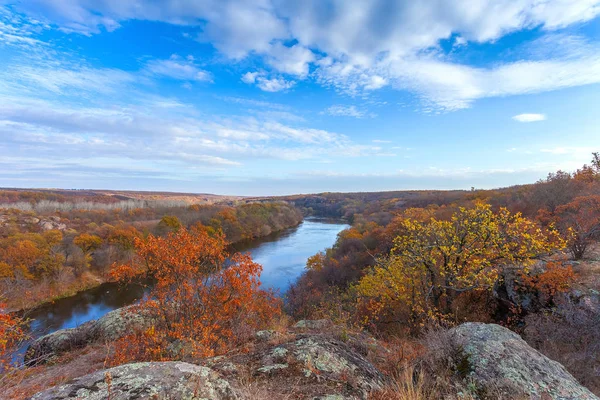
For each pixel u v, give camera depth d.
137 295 30.33
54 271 31.56
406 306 12.77
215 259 8.95
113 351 7.36
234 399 2.95
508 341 4.47
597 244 11.87
